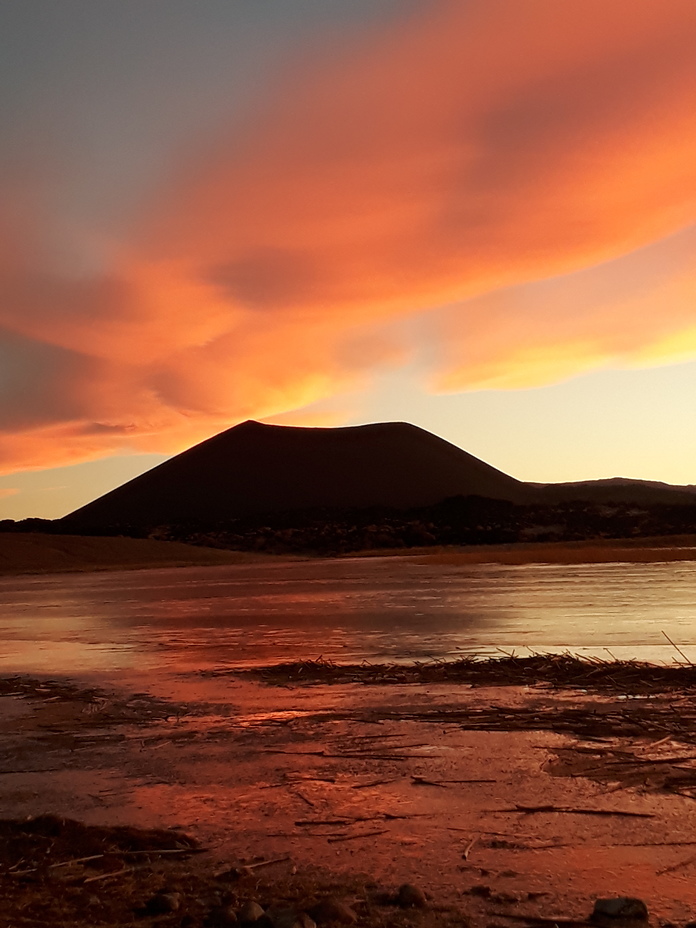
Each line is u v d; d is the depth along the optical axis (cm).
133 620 2538
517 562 6291
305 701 1087
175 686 1257
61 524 19200
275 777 734
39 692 1259
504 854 541
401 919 454
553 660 1291
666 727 873
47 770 795
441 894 486
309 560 10131
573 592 2995
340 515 17275
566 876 504
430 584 3816
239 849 568
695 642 1567
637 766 732
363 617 2273
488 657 1435
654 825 584
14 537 10881
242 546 14538
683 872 504
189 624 2305
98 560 10081
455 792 673
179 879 522
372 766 758
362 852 553
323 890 497
